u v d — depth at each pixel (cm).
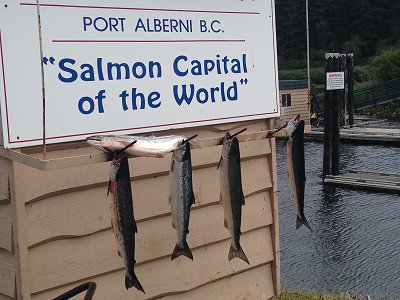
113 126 444
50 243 417
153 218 474
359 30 6562
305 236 1240
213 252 520
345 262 1068
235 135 441
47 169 358
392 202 1511
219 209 521
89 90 431
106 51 439
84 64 429
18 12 397
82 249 433
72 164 369
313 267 1047
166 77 474
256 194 554
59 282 421
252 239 553
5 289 413
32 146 409
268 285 569
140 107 458
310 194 1639
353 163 2120
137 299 466
